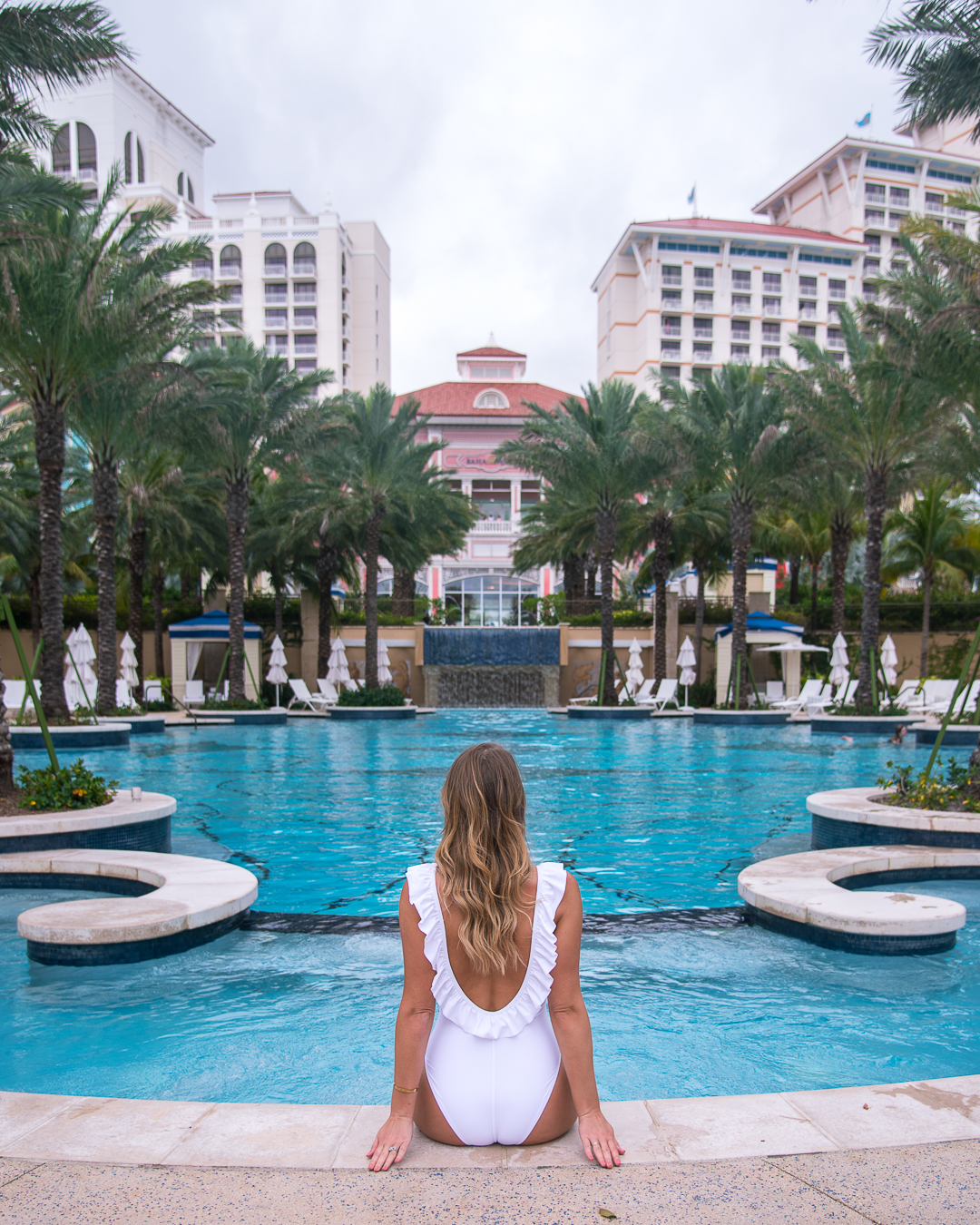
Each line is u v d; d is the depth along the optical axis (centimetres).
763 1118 245
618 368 7506
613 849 835
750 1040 397
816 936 531
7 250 1163
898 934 504
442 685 3431
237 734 2017
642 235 7200
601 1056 379
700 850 831
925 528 3055
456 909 224
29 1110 255
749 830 927
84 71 1041
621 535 3106
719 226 7356
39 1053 384
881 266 7700
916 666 3344
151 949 507
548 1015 234
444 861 227
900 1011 432
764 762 1492
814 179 8100
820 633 3328
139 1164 221
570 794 1169
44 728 813
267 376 2361
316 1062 375
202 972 489
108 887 637
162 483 2448
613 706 2592
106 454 2025
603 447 2498
